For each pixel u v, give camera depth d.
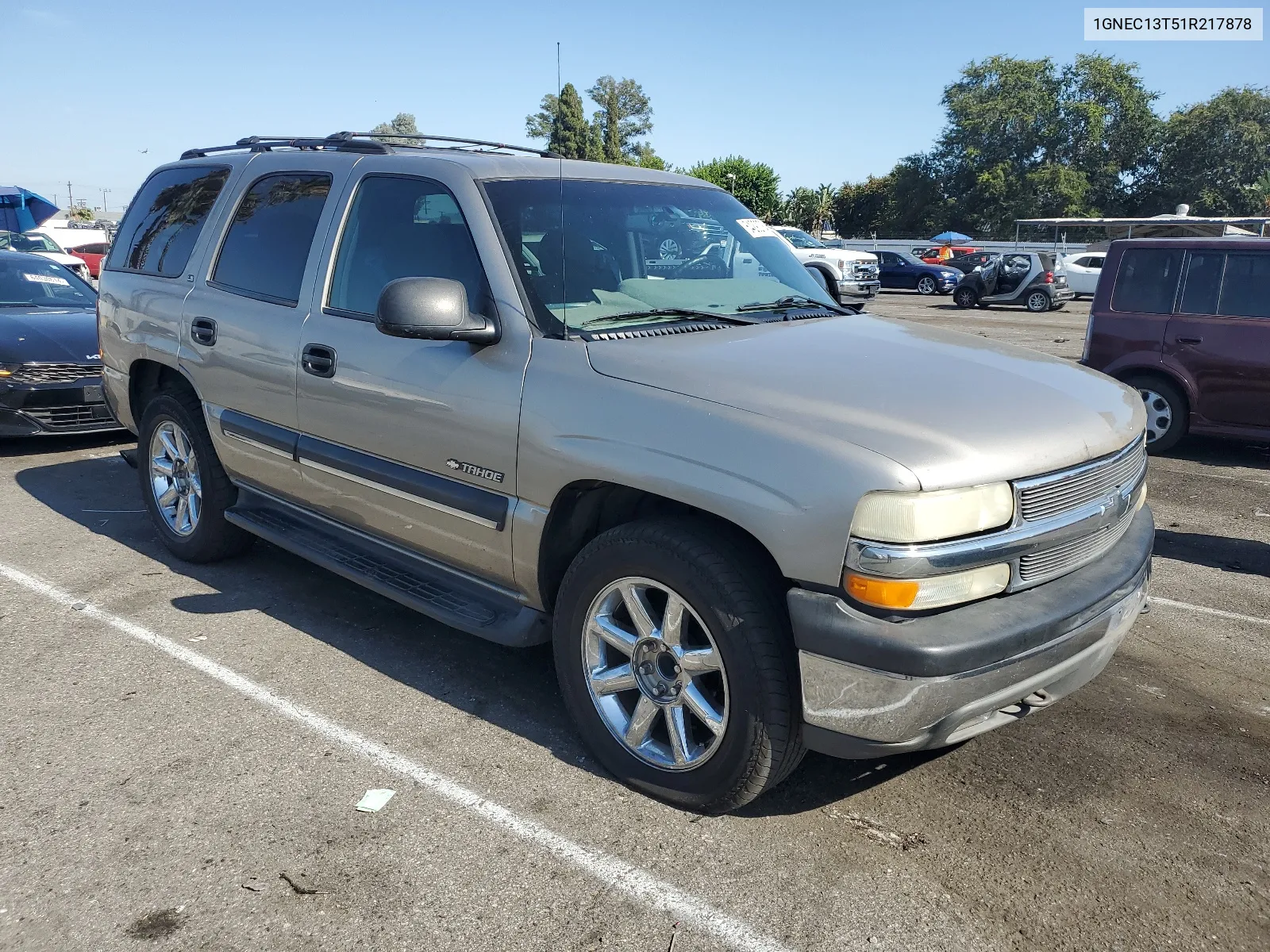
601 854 2.69
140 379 5.09
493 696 3.60
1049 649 2.59
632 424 2.79
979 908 2.50
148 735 3.27
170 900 2.48
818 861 2.67
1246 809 2.99
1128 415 3.05
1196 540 5.84
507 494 3.13
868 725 2.47
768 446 2.53
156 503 4.97
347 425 3.66
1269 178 58.72
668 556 2.71
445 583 3.56
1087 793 3.06
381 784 3.01
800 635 2.50
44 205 27.67
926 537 2.38
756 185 76.81
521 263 3.25
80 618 4.23
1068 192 61.59
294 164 4.23
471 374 3.19
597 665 3.03
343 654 3.92
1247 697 3.77
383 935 2.37
